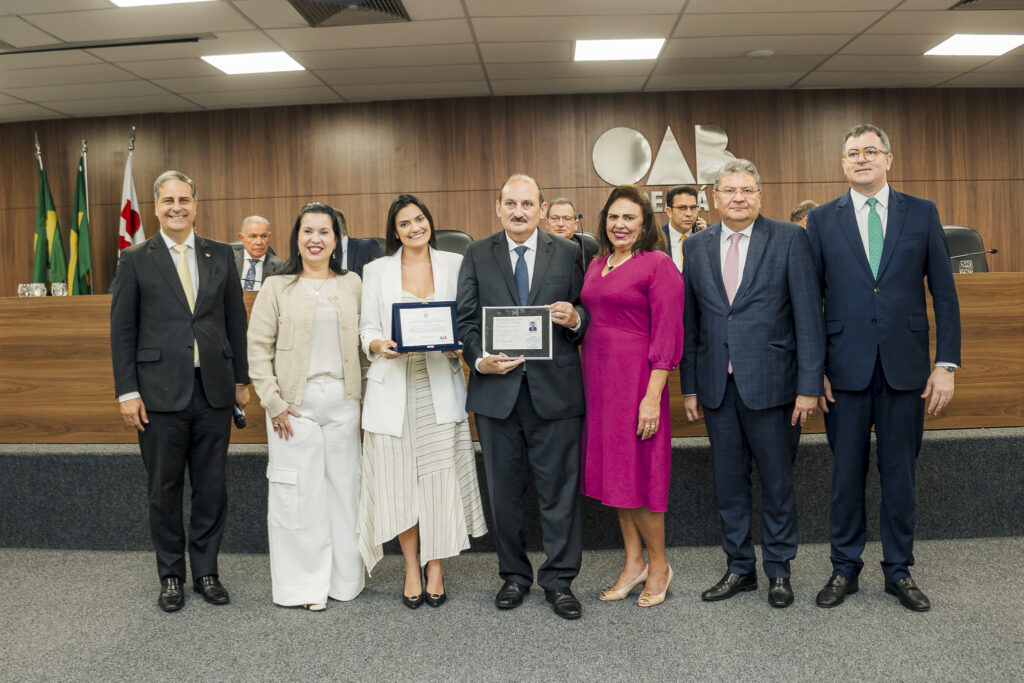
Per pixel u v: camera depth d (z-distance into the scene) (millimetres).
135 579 3080
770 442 2594
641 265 2535
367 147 7266
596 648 2305
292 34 5480
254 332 2711
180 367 2695
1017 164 7211
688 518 3326
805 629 2406
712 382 2631
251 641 2424
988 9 5207
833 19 5379
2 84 6410
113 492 3482
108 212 7453
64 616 2676
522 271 2619
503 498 2621
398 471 2650
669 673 2127
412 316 2521
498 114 7199
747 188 2562
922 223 2578
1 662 2299
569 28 5469
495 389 2559
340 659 2273
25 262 7512
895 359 2541
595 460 2594
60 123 7473
